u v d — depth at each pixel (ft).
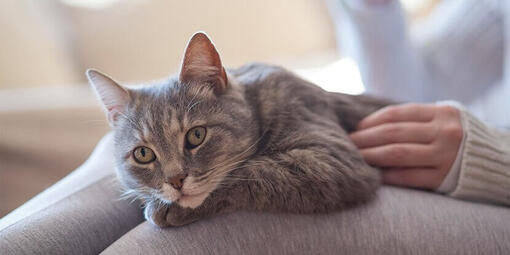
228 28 4.12
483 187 1.47
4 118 2.77
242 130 1.52
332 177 1.41
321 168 1.42
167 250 1.26
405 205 1.38
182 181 1.43
